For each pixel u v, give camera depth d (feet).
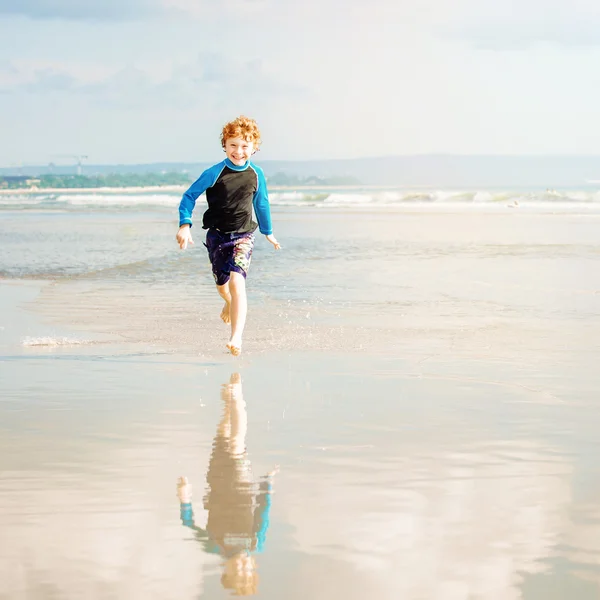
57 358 18.57
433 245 49.83
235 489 9.97
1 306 27.02
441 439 12.17
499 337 21.03
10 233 60.90
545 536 8.49
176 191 226.79
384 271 36.35
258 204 19.12
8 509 9.31
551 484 10.12
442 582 7.50
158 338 21.11
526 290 30.04
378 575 7.61
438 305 26.66
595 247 47.34
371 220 79.77
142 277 35.14
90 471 10.68
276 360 18.30
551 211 99.50
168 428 12.82
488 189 289.94
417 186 322.14
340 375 16.72
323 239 55.06
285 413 13.71
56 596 7.23
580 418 13.37
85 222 75.56
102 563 7.87
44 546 8.27
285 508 9.33
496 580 7.52
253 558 7.98
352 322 23.41
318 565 7.84
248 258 18.76
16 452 11.55
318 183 307.78
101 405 14.30
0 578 7.57
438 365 17.71
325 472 10.63
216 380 16.29
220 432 12.57
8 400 14.69
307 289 30.63
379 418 13.38
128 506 9.40
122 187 246.88
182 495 9.77
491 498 9.62
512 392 15.23
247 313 25.12
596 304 26.68
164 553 8.11
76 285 32.58
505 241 52.65
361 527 8.75
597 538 8.46
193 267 38.60
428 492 9.84
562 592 7.30
